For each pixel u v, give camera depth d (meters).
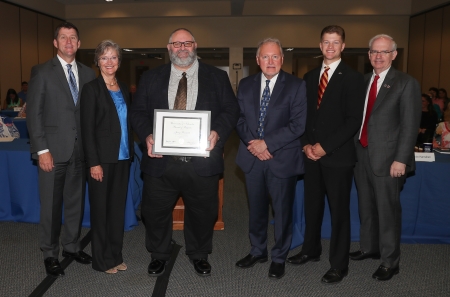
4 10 9.52
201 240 2.75
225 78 2.62
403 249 3.21
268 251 3.20
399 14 11.73
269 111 2.57
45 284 2.57
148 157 2.59
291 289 2.54
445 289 2.54
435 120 5.71
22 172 3.67
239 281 2.65
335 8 11.80
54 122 2.59
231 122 2.51
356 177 2.87
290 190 2.66
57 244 2.77
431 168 3.28
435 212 3.32
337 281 2.61
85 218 3.74
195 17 12.46
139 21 12.58
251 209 2.79
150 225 2.71
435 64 10.62
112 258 2.72
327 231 3.45
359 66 14.00
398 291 2.51
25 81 10.35
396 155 2.50
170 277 2.71
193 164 2.52
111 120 2.54
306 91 2.63
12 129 4.52
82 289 2.52
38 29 10.99
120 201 2.70
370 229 2.94
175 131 2.40
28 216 3.72
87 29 12.69
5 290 2.49
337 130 2.46
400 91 2.50
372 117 2.58
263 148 2.53
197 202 2.63
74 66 2.69
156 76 2.58
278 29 12.38
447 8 10.02
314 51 13.36
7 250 3.13
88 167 2.55
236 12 11.77
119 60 2.58
